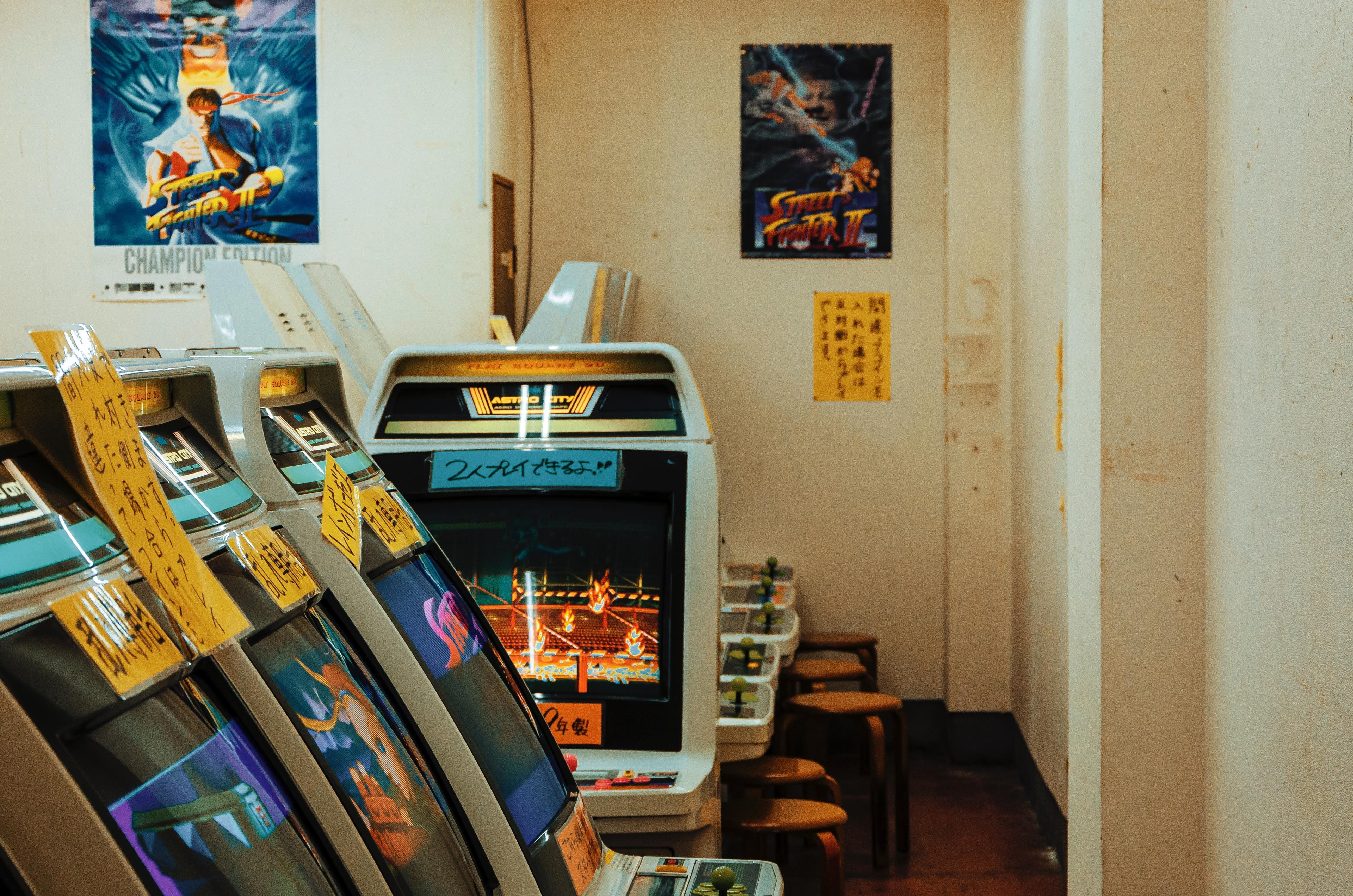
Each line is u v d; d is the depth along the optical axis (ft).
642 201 17.81
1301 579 6.03
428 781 4.08
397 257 14.76
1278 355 6.37
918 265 17.71
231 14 14.57
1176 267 7.86
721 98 17.71
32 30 14.53
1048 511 13.98
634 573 8.41
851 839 14.38
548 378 8.89
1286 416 6.25
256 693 3.05
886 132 17.65
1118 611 8.00
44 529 2.47
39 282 14.70
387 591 4.58
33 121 14.60
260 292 11.83
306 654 3.60
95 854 2.16
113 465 2.70
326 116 14.67
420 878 3.61
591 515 8.55
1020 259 15.98
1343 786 5.46
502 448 8.61
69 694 2.29
